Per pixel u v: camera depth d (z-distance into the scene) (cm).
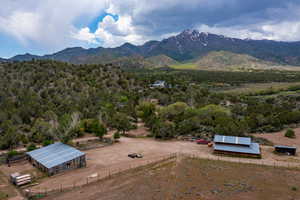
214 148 4684
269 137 6162
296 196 2606
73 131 6178
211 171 3456
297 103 10962
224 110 7931
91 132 6912
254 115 7538
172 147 5369
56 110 7788
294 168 3662
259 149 4675
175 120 7738
